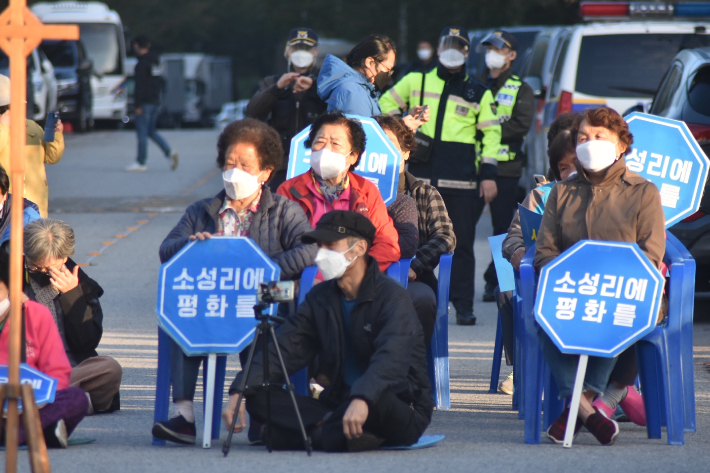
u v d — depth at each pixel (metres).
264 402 10.88
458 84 19.58
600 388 11.24
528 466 10.07
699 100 19.58
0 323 11.30
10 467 8.82
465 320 19.98
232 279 11.09
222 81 129.12
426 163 19.59
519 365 13.41
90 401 12.84
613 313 10.90
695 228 18.81
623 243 11.00
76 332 12.70
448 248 14.22
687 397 11.94
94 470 9.86
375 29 100.25
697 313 21.25
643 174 13.20
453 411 13.55
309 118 18.88
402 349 10.61
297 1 110.12
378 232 13.12
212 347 10.93
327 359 11.06
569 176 13.01
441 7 91.19
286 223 12.17
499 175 21.62
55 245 12.36
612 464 10.16
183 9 165.25
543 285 11.04
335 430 10.67
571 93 27.28
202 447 11.05
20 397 8.88
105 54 75.94
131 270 25.05
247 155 11.66
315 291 11.15
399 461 10.27
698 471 9.90
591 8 30.02
